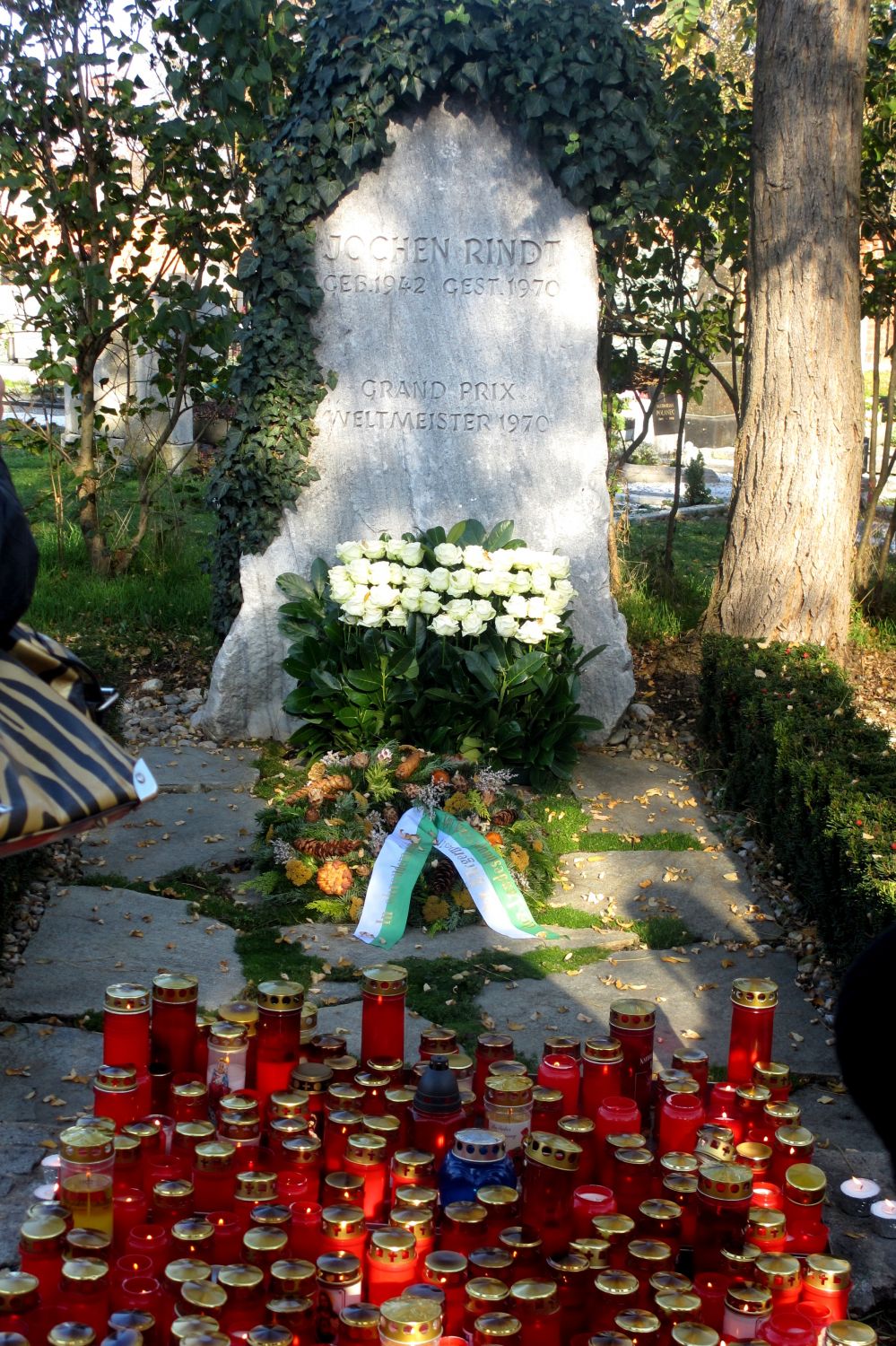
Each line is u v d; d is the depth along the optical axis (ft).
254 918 17.33
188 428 44.70
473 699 21.71
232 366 30.12
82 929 16.57
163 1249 8.54
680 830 21.08
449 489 24.32
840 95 25.63
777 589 26.76
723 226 32.71
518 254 23.84
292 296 23.61
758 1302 8.21
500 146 23.59
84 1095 12.69
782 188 25.93
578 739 22.79
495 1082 10.11
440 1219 9.28
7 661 7.84
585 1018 14.89
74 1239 8.25
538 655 21.40
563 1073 10.43
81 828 7.48
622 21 23.75
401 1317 7.47
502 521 23.93
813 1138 10.00
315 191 23.25
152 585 32.71
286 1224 8.75
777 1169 10.06
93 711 8.53
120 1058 10.50
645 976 16.10
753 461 26.91
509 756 21.74
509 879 17.58
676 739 25.26
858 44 25.81
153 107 28.96
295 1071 10.30
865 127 30.89
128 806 7.53
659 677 28.71
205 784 22.00
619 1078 10.54
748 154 30.37
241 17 26.09
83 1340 7.41
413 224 23.76
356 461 24.27
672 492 57.41
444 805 18.89
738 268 32.19
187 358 31.76
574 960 16.52
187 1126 9.52
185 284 29.53
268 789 21.89
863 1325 8.07
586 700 24.73
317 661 22.65
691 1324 7.97
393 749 19.79
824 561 26.66
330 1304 8.23
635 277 33.30
